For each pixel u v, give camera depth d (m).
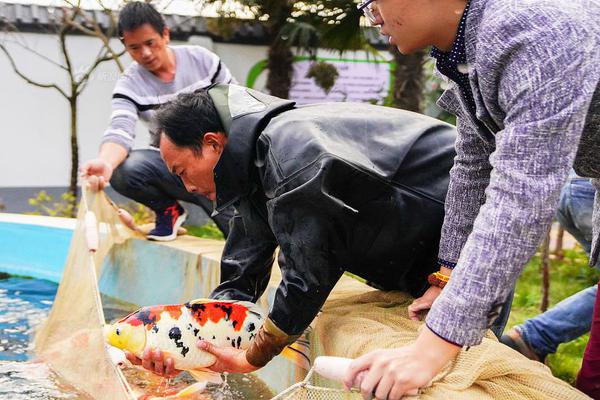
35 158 10.62
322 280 2.00
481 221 1.38
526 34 1.35
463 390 1.66
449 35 1.57
